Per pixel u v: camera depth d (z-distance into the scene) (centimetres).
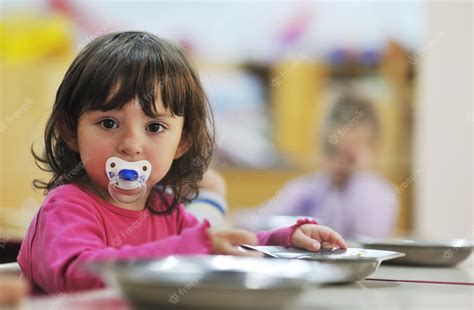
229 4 444
